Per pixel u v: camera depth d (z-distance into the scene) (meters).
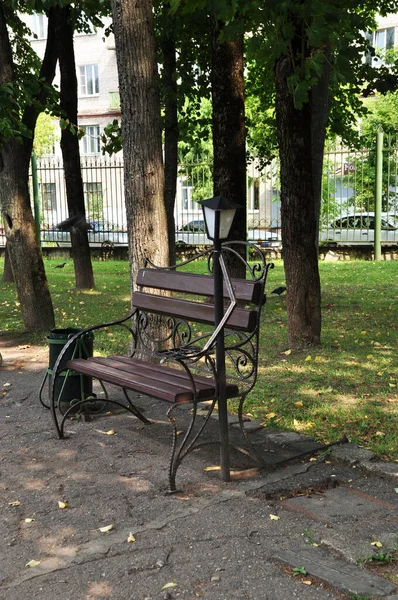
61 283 14.77
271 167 20.28
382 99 26.84
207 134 14.44
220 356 3.96
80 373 5.24
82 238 13.51
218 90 9.27
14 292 13.80
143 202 6.05
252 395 5.72
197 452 4.43
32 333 8.80
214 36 9.06
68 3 9.25
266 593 2.77
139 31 5.83
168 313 5.00
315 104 8.23
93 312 10.58
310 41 6.17
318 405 5.38
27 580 2.90
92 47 41.22
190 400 3.89
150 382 4.20
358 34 10.95
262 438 4.66
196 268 18.03
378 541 3.13
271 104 15.37
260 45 6.45
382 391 5.76
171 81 12.09
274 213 25.09
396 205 19.88
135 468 4.18
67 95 12.58
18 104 7.98
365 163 20.14
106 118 41.72
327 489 3.82
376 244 19.11
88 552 3.12
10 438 4.79
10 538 3.29
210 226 3.98
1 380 6.53
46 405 5.58
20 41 14.23
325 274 15.65
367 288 12.89
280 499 3.70
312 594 2.76
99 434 4.86
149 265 6.09
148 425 5.05
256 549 3.12
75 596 2.78
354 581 2.80
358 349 7.43
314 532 3.25
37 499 3.74
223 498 3.69
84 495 3.78
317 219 8.42
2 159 8.59
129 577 2.91
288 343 7.61
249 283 4.29
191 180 21.20
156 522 3.41
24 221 8.81
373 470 4.01
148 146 5.99
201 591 2.79
